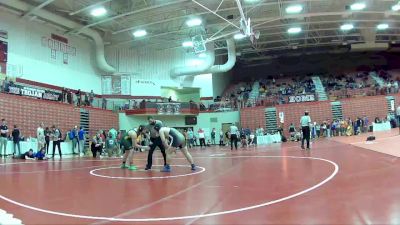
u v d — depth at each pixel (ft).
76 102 80.69
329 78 130.72
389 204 13.69
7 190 20.43
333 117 102.12
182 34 95.25
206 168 30.19
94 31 87.04
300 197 15.78
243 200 15.69
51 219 13.30
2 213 14.32
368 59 140.56
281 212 13.24
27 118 64.85
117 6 74.49
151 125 30.27
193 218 12.91
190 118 106.11
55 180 24.85
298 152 42.65
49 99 71.97
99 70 94.38
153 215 13.56
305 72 144.15
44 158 52.95
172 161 39.04
